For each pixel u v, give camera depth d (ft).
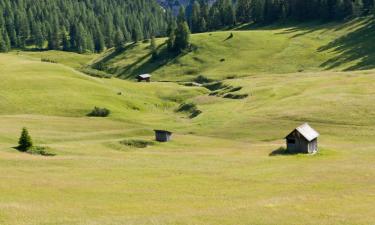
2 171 165.78
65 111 362.74
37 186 144.46
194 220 106.63
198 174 177.78
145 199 134.82
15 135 260.83
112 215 114.52
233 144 262.47
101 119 346.74
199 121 338.54
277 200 129.39
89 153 226.38
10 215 108.47
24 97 383.04
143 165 197.26
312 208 119.85
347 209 118.93
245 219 108.17
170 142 266.98
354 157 210.18
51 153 219.41
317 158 212.43
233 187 153.79
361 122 283.18
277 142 261.24
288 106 335.06
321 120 294.66
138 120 356.18
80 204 125.39
